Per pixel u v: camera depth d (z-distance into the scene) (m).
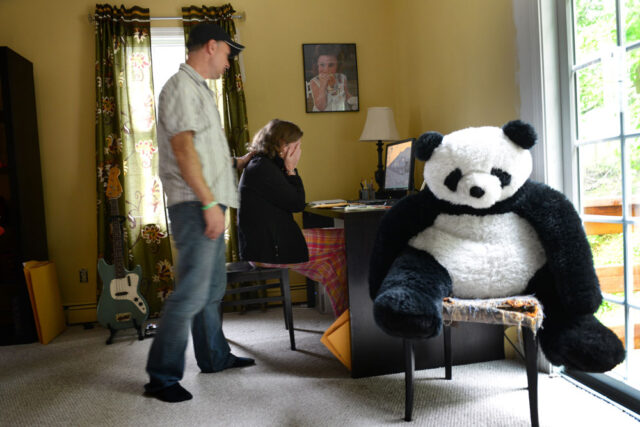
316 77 3.54
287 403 1.87
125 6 3.33
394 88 3.64
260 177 2.29
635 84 1.55
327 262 2.41
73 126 3.33
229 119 3.39
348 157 3.61
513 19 2.04
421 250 1.69
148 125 3.32
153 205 3.34
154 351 1.92
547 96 1.88
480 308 1.51
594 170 1.77
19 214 2.92
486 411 1.71
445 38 2.73
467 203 1.59
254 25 3.48
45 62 3.28
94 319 3.38
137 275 2.89
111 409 1.89
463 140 1.61
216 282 2.16
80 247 3.37
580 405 1.72
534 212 1.57
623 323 1.70
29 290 2.84
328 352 2.45
